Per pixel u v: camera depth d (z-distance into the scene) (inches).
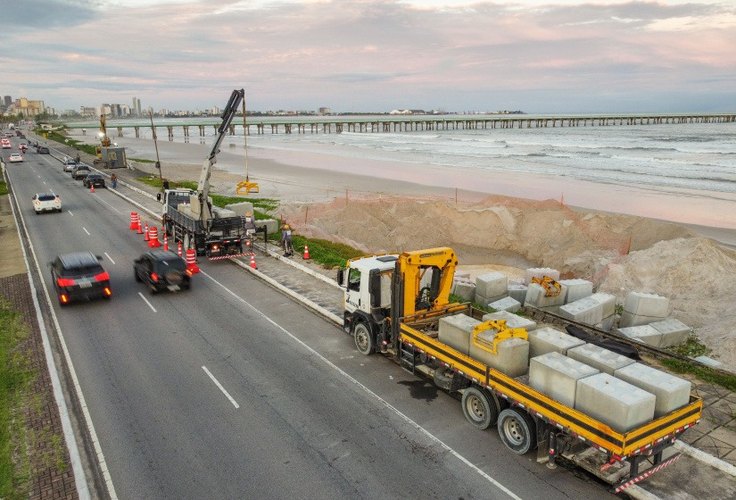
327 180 2456.9
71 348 623.8
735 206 1777.8
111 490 378.3
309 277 913.5
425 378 549.0
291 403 497.7
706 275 871.7
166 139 7007.9
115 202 1713.8
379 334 579.5
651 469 354.3
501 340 423.2
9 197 1777.8
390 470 397.1
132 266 987.9
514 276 1155.9
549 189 2150.6
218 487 380.2
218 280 911.0
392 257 621.9
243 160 3452.3
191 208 1069.8
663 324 684.7
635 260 977.5
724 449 407.8
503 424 419.5
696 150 3762.3
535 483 380.2
